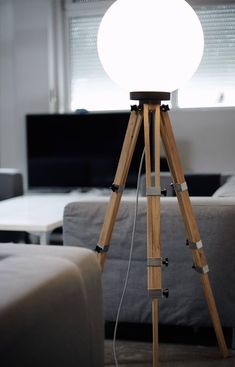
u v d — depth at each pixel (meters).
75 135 4.09
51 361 1.08
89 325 1.30
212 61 4.06
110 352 2.01
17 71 4.38
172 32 1.61
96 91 4.35
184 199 1.82
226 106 4.05
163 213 1.98
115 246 2.04
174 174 1.82
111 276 2.06
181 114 4.09
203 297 2.00
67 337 1.16
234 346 2.01
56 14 4.27
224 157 4.04
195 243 1.82
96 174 4.08
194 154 4.10
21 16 4.32
